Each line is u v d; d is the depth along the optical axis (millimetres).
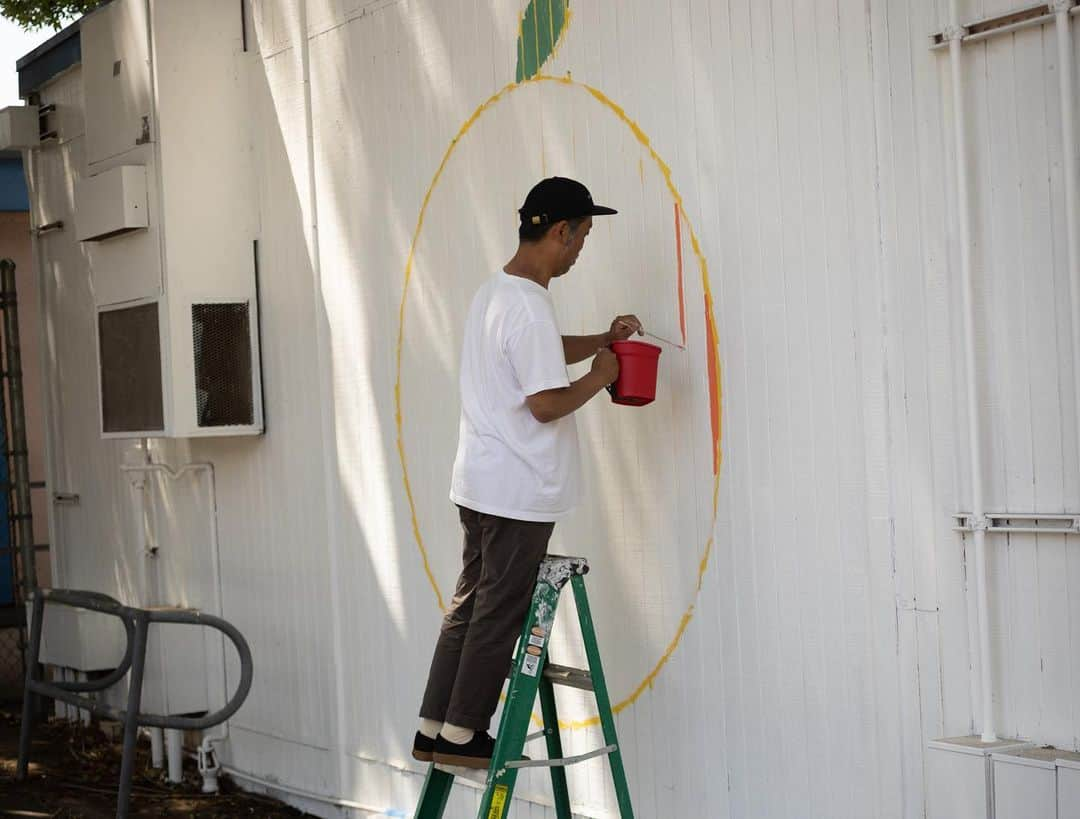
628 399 3723
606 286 4168
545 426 3627
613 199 4121
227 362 5879
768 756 3703
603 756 4250
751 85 3668
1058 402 3012
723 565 3814
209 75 5855
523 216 3713
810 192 3527
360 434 5363
